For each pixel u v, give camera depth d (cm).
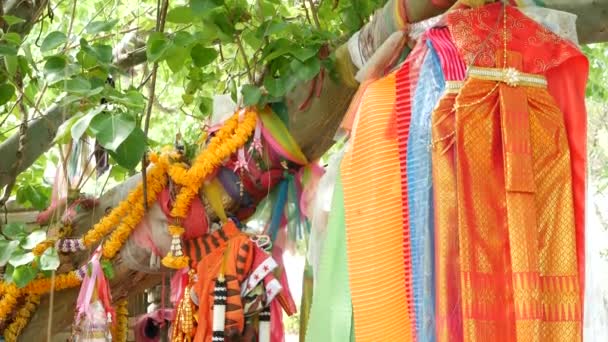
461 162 179
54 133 287
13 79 260
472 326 173
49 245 248
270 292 235
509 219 177
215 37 248
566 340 178
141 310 327
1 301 255
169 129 464
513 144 180
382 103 200
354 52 229
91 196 270
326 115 244
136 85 383
